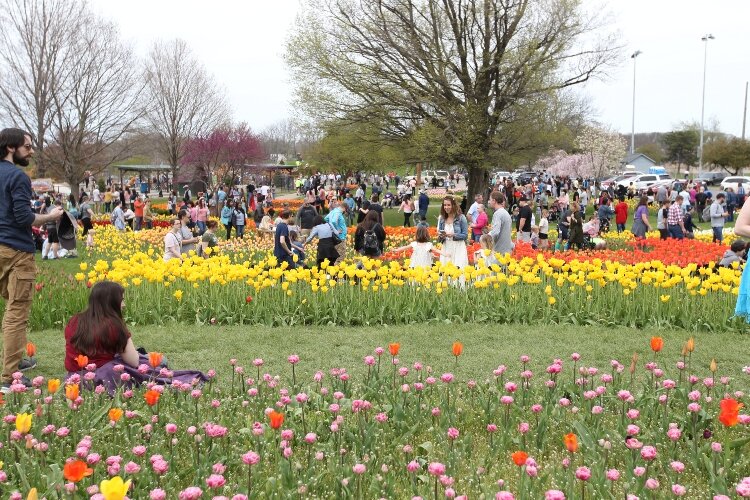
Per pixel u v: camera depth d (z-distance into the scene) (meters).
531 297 9.25
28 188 6.07
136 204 29.02
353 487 3.68
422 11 28.67
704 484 3.99
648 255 13.51
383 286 9.19
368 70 28.88
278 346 7.72
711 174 77.50
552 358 7.12
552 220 35.50
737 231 5.46
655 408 4.92
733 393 5.50
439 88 29.25
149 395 4.07
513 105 28.88
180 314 9.25
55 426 4.42
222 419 4.76
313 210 20.06
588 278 9.41
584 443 4.36
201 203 26.12
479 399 5.19
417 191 49.72
